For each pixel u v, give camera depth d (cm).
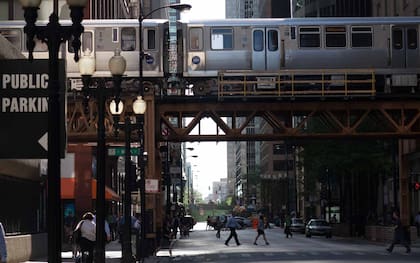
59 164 1352
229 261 3262
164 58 4291
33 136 2159
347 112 4369
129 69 4241
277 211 14575
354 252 3912
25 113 2186
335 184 8088
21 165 3070
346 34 4309
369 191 7031
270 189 15138
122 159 6806
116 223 5631
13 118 2173
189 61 4259
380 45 4309
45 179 3725
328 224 6894
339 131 4488
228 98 4278
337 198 8525
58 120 1353
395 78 4288
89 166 4628
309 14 10700
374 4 8069
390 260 3150
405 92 4403
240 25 4294
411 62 4303
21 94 2197
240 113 4581
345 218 7212
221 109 4353
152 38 4262
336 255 3609
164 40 4278
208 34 4275
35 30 1362
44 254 3497
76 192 4612
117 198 5156
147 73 4241
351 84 4366
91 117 4231
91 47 4244
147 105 4247
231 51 4275
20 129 2162
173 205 8006
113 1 7962
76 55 1406
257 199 18150
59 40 1374
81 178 4622
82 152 4619
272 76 4234
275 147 15912
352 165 5972
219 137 4356
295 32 4303
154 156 4209
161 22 4278
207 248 4725
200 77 4303
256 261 3209
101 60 4238
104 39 4250
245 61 4278
